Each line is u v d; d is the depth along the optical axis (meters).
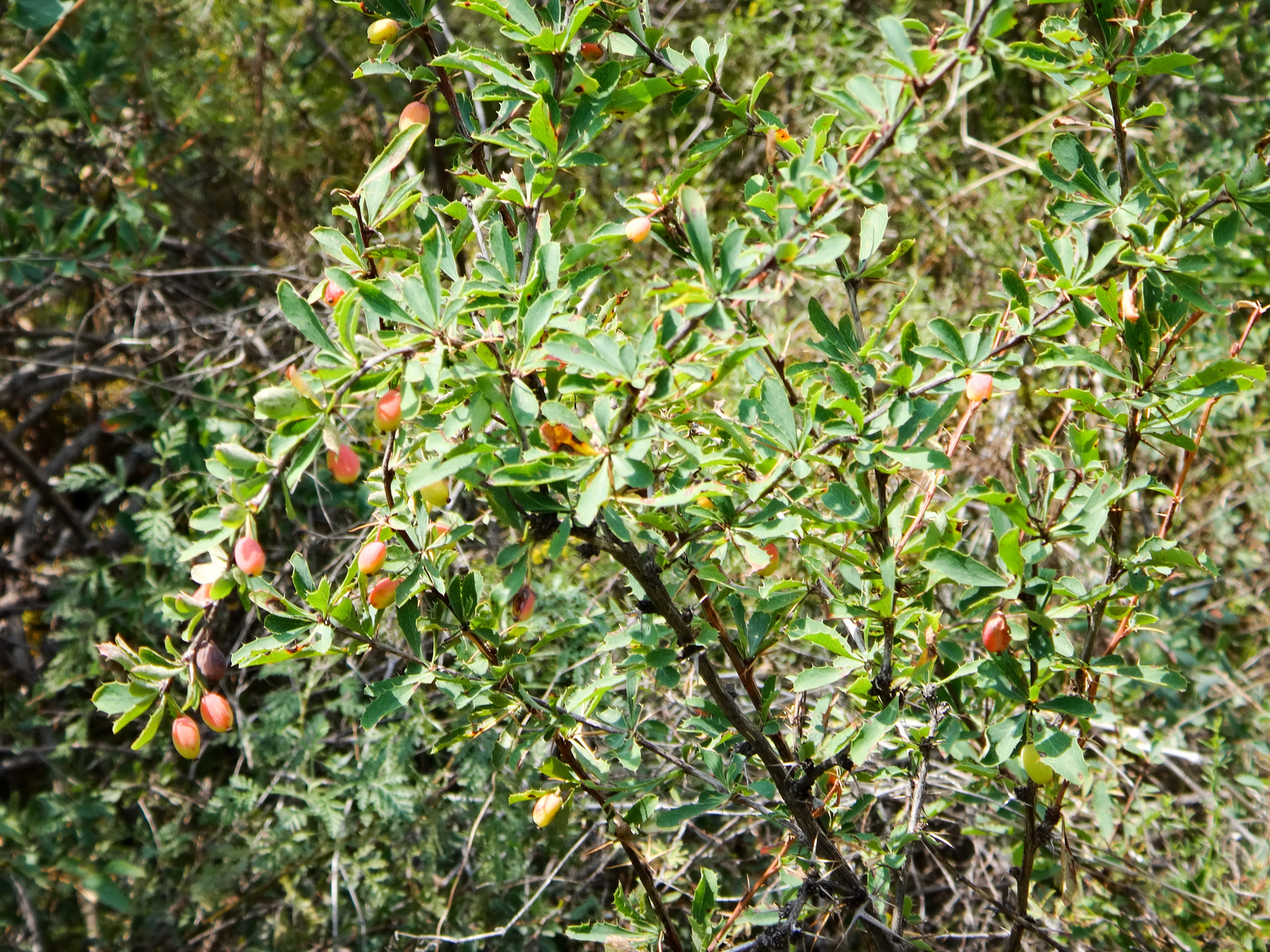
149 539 2.94
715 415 1.44
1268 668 3.10
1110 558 1.63
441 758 2.94
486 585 2.68
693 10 4.20
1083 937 2.09
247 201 3.76
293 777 2.79
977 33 1.29
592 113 1.50
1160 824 2.44
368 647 1.51
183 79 3.67
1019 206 3.33
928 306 3.24
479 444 1.28
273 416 1.20
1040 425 2.93
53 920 2.90
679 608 1.73
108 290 3.59
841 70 3.74
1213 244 1.54
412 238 2.78
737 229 1.26
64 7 2.53
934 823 2.34
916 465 1.37
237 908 2.82
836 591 1.77
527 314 1.32
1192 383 1.48
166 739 2.99
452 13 3.76
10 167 3.51
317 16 3.99
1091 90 1.67
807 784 1.65
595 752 1.90
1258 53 3.73
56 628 3.39
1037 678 1.46
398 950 2.57
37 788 3.24
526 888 2.64
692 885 2.49
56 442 3.85
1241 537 3.32
